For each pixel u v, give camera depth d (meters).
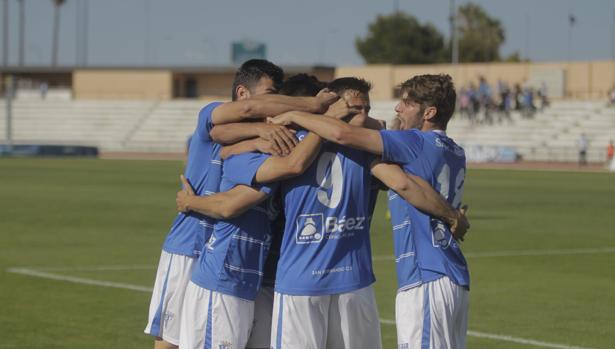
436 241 9.58
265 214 10.15
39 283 21.17
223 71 130.62
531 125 98.56
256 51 138.38
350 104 9.75
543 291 20.75
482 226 35.12
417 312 9.55
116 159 93.75
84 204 42.22
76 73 132.38
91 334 15.92
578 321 17.44
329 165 9.45
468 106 101.56
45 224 33.94
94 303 18.75
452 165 9.70
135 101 123.44
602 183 61.62
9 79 101.75
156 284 11.73
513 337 16.03
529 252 27.66
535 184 60.34
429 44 168.62
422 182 9.41
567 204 45.50
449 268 9.57
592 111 98.19
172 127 118.06
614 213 40.88
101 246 27.95
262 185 9.61
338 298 9.55
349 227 9.55
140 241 29.22
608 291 20.77
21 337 15.65
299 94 10.44
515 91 103.38
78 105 124.38
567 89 107.94
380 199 48.91
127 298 19.33
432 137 9.58
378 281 21.89
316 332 9.49
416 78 9.82
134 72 131.38
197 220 11.37
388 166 9.41
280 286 9.51
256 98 9.84
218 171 10.80
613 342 15.76
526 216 39.31
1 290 20.17
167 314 11.53
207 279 10.16
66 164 80.69
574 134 95.69
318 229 9.44
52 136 121.06
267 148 9.48
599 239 31.09
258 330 10.52
